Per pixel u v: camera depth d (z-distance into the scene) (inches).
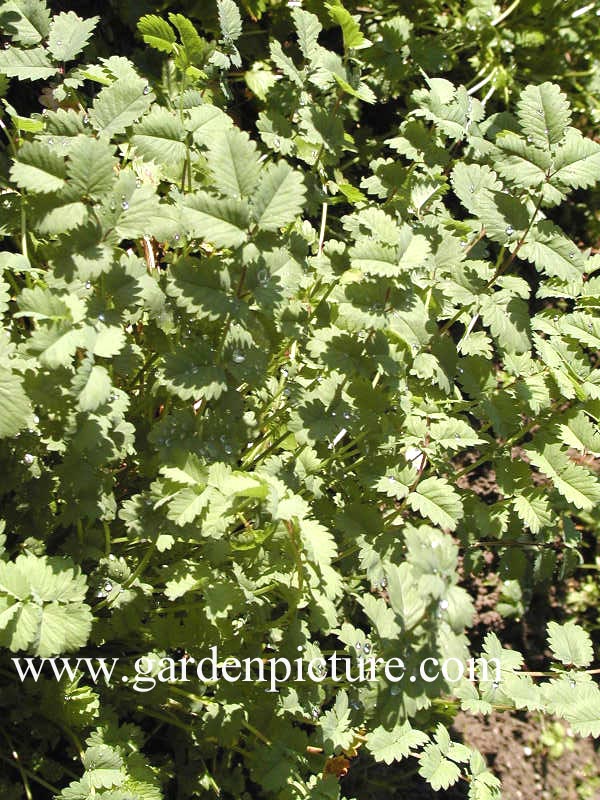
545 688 11.6
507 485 12.8
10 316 11.8
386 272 10.3
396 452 12.5
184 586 10.2
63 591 9.5
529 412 12.6
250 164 9.7
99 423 9.9
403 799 14.6
